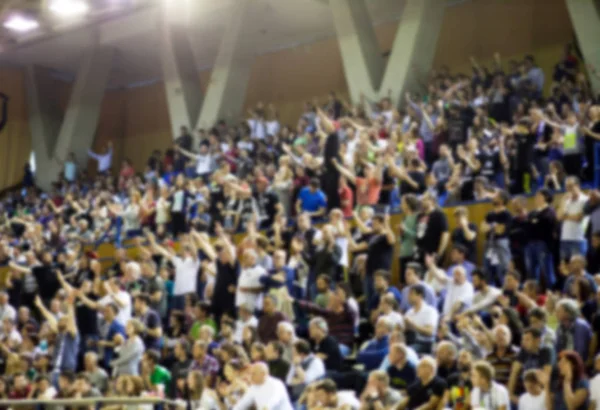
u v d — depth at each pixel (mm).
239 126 26766
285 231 16562
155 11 29078
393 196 17359
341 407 9930
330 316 13469
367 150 17312
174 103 28641
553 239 13797
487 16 25672
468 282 13023
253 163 21922
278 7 27516
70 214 25125
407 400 10383
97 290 17625
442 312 13227
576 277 12008
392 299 12539
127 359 13977
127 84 35594
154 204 21594
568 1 20594
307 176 18172
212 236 19047
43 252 19203
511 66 21406
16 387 14062
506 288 12578
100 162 31297
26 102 33875
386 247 14438
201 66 33031
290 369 11906
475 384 10023
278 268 14656
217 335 14891
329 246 14711
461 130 19297
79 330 15812
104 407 12367
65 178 30250
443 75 22469
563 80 19516
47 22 29750
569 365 9719
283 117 30562
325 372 12117
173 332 15445
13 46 31609
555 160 16328
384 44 27719
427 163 20078
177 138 27312
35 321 18234
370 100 23750
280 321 13383
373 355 12219
